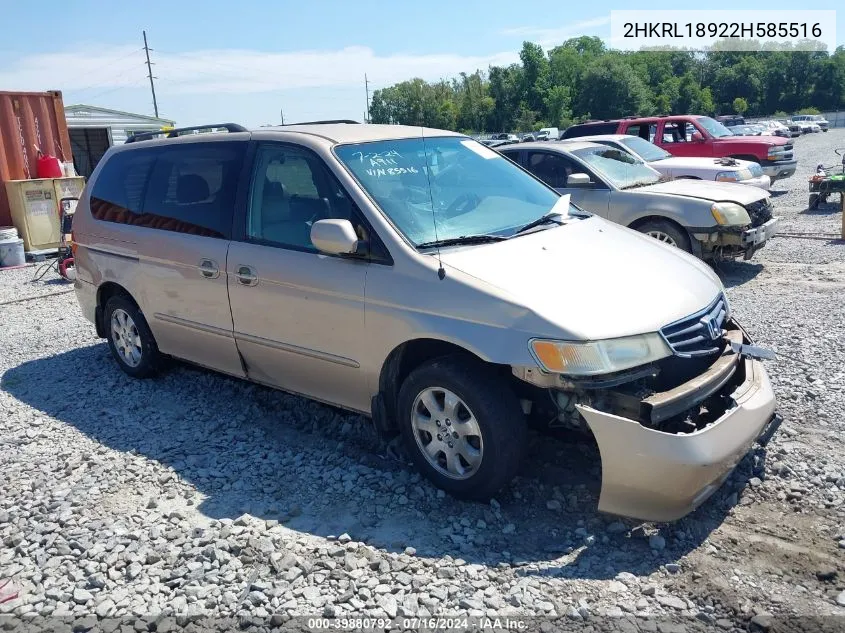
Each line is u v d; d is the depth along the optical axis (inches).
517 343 135.6
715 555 129.6
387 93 3415.4
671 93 3346.5
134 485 165.6
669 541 134.3
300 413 201.8
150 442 188.9
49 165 535.5
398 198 166.9
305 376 177.6
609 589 121.1
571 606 117.0
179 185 207.3
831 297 297.9
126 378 239.6
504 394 142.1
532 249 157.6
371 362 159.2
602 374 130.7
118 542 141.0
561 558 130.8
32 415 212.4
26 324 329.1
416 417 153.9
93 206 237.8
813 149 1409.9
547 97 3080.7
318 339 169.0
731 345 149.4
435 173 181.3
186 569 131.3
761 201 346.6
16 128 526.3
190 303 201.2
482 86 3390.7
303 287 168.2
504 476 142.6
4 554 141.2
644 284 148.3
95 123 988.6
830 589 119.4
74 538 143.7
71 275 406.3
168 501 157.8
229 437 190.1
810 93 3772.1
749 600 117.5
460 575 126.2
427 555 132.8
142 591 126.3
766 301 297.1
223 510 152.8
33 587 129.8
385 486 158.7
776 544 132.0
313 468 169.6
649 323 136.5
